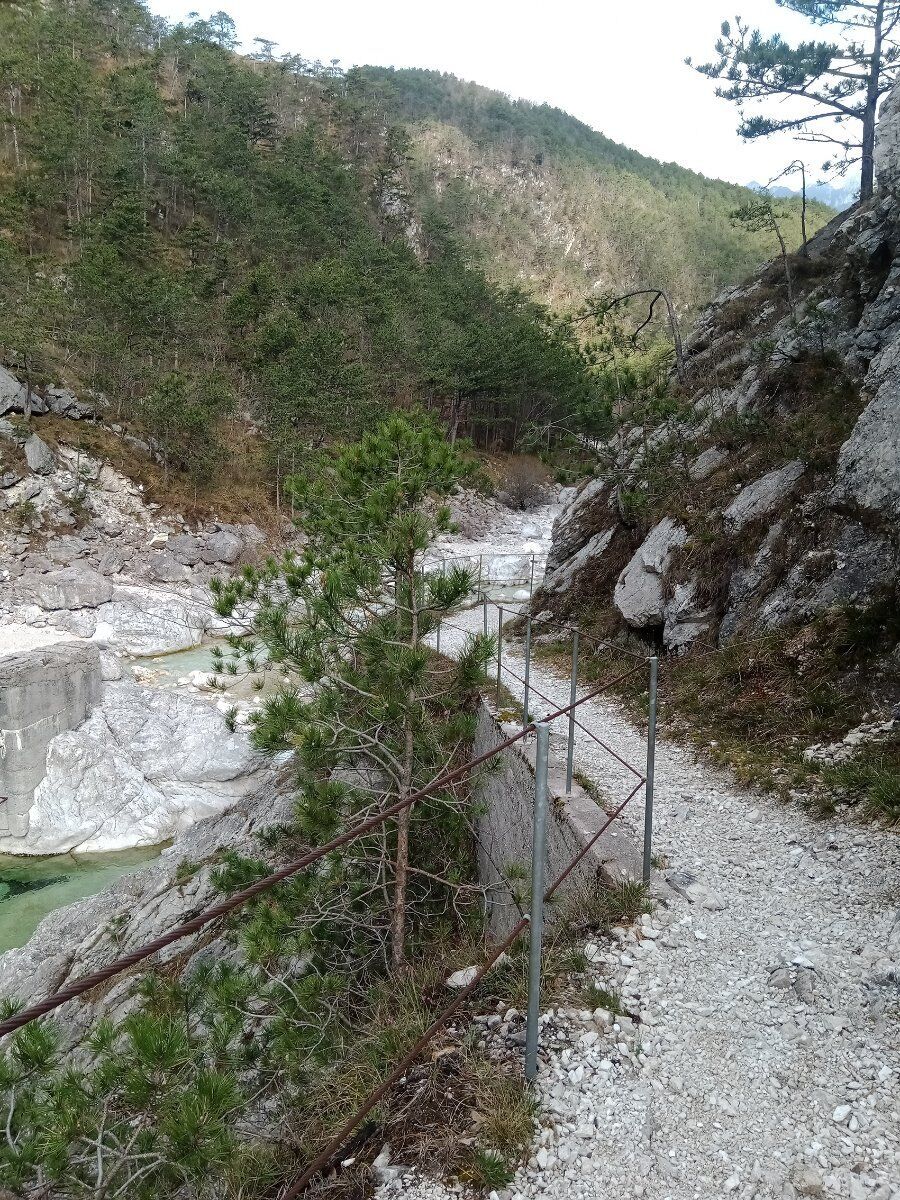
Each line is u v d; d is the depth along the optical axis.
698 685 11.15
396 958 7.09
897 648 8.83
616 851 6.62
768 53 20.72
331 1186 3.57
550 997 4.80
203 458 40.34
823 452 12.12
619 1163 3.54
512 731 10.34
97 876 16.67
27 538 33.34
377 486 7.71
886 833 6.62
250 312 50.47
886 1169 3.49
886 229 14.68
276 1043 5.19
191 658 29.55
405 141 98.88
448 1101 3.99
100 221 50.84
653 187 154.88
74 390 40.06
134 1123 4.23
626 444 19.73
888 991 4.74
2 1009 4.09
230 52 108.00
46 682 18.41
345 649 7.52
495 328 64.56
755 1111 3.88
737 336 20.70
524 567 35.66
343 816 7.20
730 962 5.17
